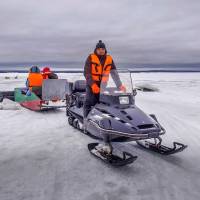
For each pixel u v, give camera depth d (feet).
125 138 15.69
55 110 36.22
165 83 113.80
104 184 12.85
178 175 14.06
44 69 37.42
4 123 27.27
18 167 15.03
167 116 31.24
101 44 19.03
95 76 19.02
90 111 18.97
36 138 21.45
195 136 22.02
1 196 11.50
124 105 17.33
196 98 52.19
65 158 16.65
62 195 11.64
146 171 14.64
